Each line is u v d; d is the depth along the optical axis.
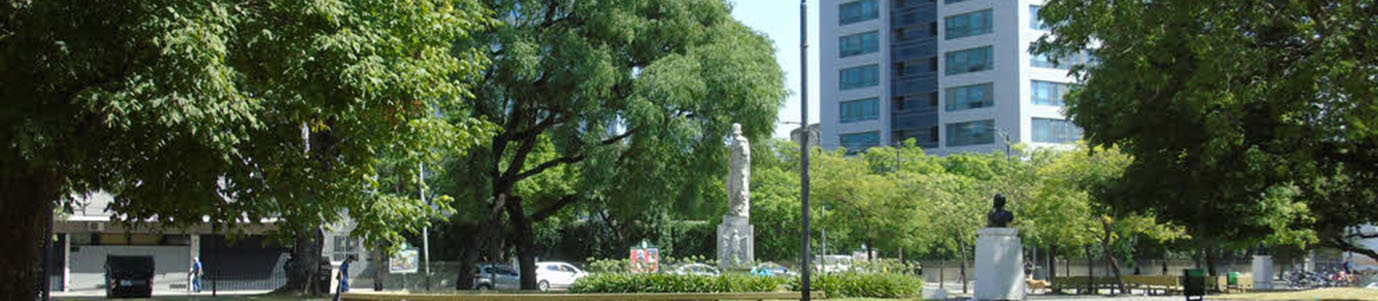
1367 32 19.06
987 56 87.88
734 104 35.12
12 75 13.11
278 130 16.03
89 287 47.59
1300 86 18.92
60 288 46.78
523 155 38.19
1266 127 21.03
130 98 13.27
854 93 97.62
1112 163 41.72
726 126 34.56
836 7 99.81
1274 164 20.64
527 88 34.06
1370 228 65.38
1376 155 22.06
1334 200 24.16
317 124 17.44
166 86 13.46
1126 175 23.81
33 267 15.27
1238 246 24.17
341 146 16.94
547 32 34.56
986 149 86.88
